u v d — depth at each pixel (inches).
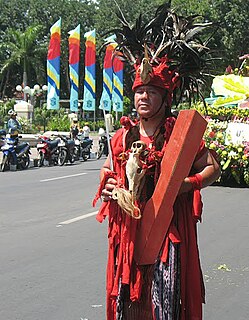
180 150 132.3
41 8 2501.2
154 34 151.1
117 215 139.6
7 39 2444.6
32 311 213.6
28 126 1432.1
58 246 307.4
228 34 1665.8
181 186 135.3
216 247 303.0
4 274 257.9
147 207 136.3
